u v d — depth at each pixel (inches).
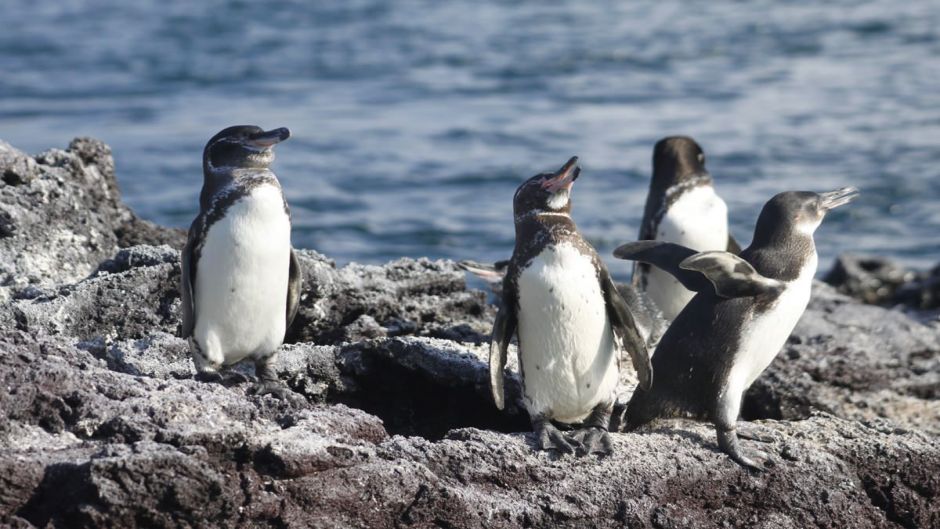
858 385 702.5
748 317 486.3
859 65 2691.9
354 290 642.8
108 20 3442.4
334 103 2265.0
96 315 564.7
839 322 802.8
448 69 2687.0
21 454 398.9
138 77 2511.1
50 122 1991.9
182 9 3708.2
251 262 475.5
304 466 414.9
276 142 483.8
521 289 473.1
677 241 731.4
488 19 3548.2
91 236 663.1
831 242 1380.4
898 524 500.7
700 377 490.9
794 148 1854.1
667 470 470.0
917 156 1786.4
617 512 456.1
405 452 445.4
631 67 2726.4
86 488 384.5
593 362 476.4
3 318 531.8
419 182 1640.0
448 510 433.4
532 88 2453.2
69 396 425.1
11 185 642.8
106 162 714.2
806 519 481.4
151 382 446.6
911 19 3324.3
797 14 3506.4
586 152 1843.0
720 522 473.1
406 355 550.9
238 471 410.9
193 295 486.3
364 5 3846.0
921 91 2354.8
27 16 3533.5
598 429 482.6
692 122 2087.8
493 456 454.9
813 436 510.3
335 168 1713.8
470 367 544.4
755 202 1530.5
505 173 1697.8
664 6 3806.6
